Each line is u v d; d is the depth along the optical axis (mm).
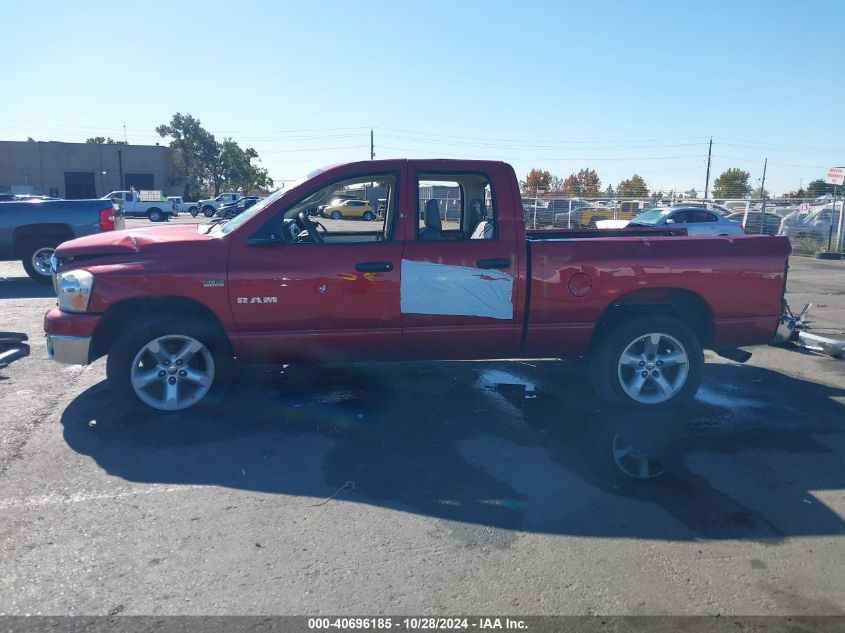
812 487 4465
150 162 73500
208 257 5332
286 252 5387
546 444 5117
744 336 5922
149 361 5535
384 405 5945
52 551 3564
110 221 12359
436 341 5613
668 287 5703
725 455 4973
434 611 3119
